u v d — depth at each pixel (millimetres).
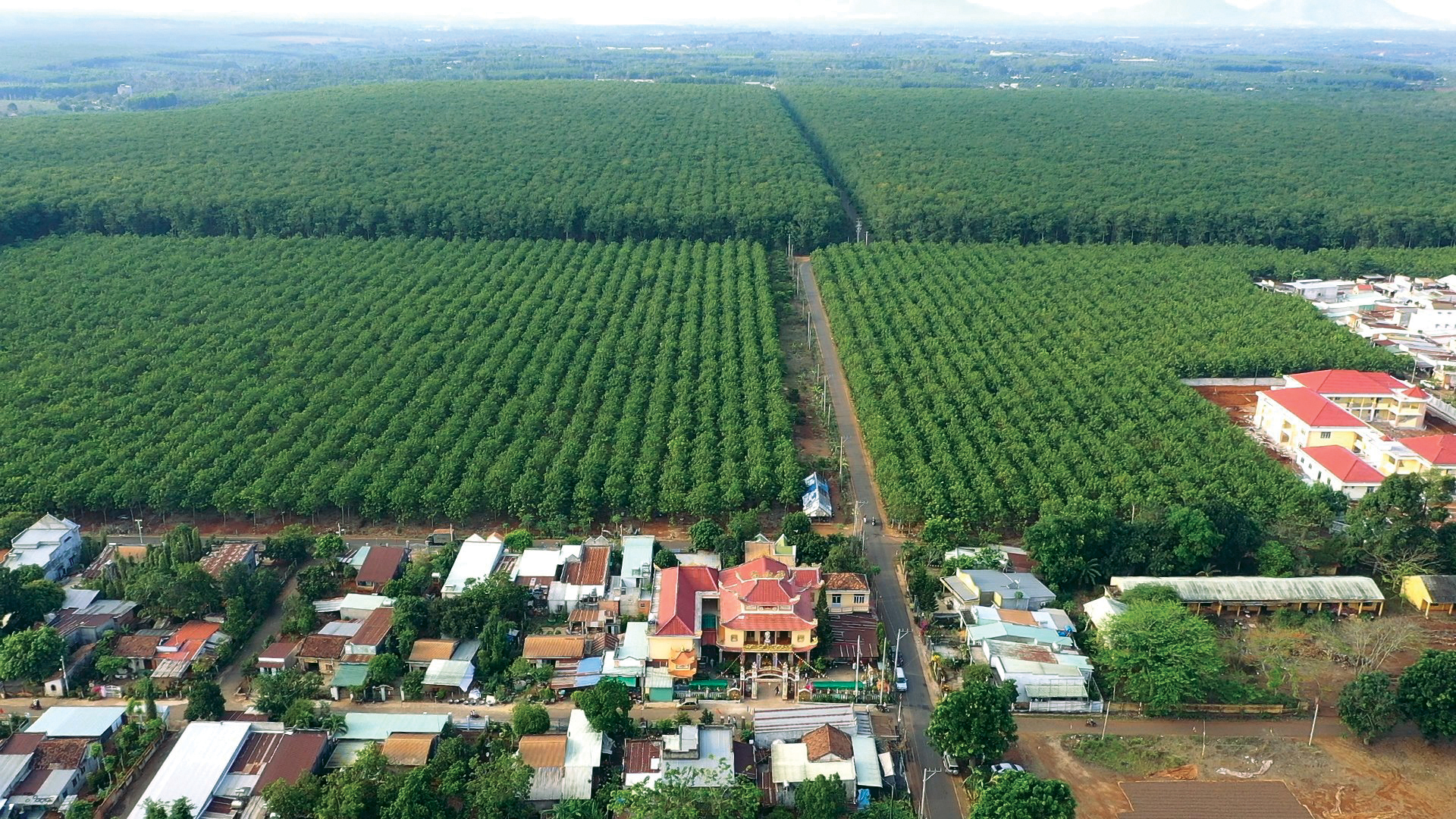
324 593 174500
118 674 154750
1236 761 140750
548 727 141750
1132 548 181000
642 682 153875
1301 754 142375
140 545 194500
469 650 160125
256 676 153000
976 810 123438
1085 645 162625
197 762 131125
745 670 158125
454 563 180500
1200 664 150000
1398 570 178875
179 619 166500
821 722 142625
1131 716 150125
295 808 124875
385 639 159125
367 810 125188
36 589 162875
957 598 172875
